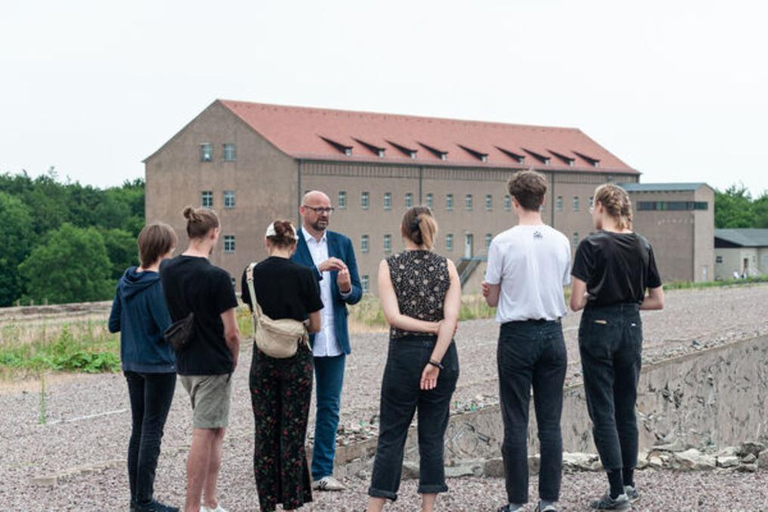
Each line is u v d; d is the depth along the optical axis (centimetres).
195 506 758
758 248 12631
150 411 787
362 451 988
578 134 11662
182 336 744
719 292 5375
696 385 1939
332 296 896
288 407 755
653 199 11062
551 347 752
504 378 757
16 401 1550
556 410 759
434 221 735
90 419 1357
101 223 14612
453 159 9831
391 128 9681
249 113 8738
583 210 11000
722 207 18612
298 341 755
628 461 788
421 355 719
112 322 805
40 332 2589
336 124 9212
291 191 8350
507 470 756
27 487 895
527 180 758
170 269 751
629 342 780
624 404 795
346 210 8775
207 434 756
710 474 878
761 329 2616
